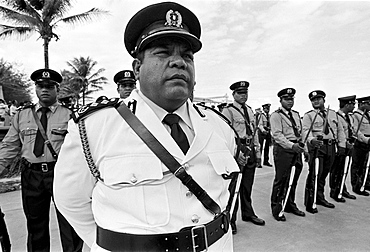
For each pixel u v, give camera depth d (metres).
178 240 0.90
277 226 3.44
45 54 13.46
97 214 0.98
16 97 32.56
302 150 3.53
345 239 3.08
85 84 33.00
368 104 5.31
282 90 4.04
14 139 2.55
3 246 2.07
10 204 4.01
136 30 1.13
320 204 4.31
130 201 0.91
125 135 0.98
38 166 2.46
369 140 4.93
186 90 1.03
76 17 13.22
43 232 2.52
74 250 2.45
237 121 3.52
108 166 0.95
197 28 1.23
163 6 1.12
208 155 1.05
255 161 3.56
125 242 0.89
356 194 5.02
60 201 1.14
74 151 1.06
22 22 12.70
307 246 2.91
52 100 2.61
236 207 3.17
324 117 4.32
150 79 1.02
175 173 0.94
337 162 4.57
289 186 3.67
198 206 0.97
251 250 2.81
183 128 1.10
